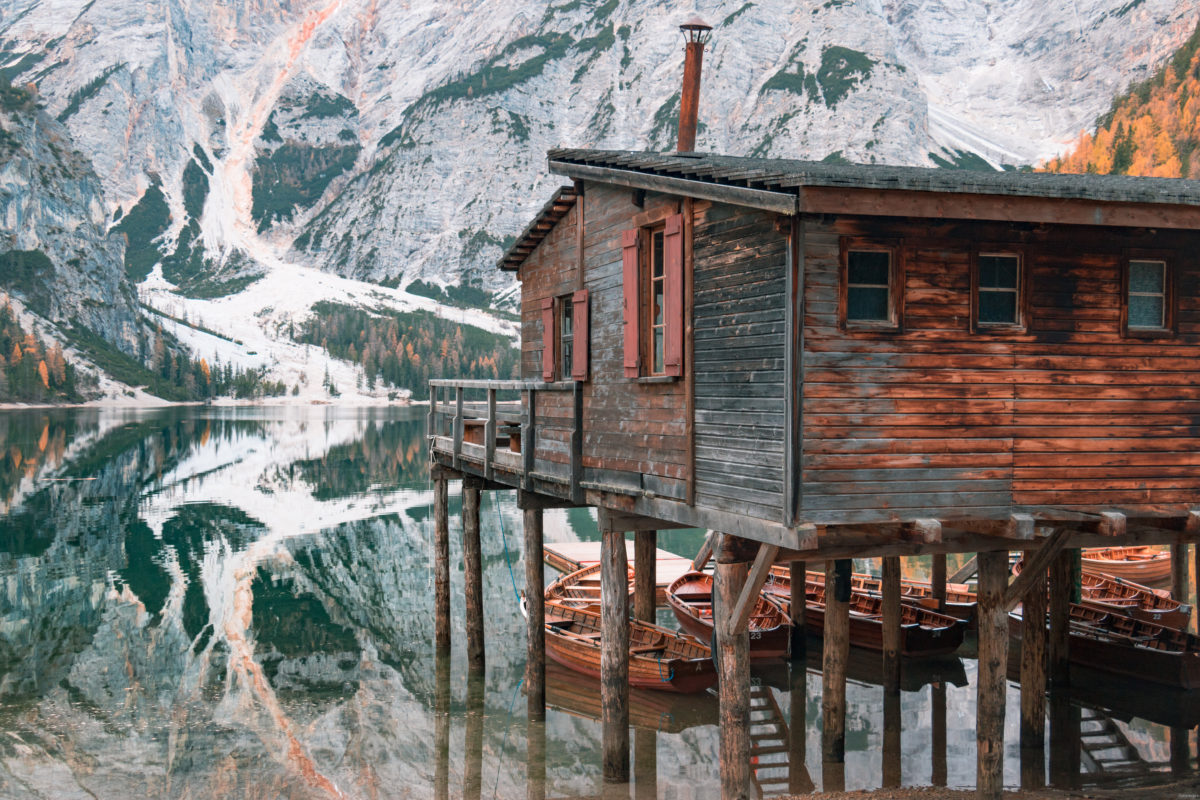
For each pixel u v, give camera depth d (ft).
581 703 60.49
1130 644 58.65
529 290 56.29
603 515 44.80
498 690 63.36
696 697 60.44
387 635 78.84
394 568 108.37
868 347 33.01
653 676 58.29
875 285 33.42
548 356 52.16
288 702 61.77
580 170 45.44
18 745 54.34
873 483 32.89
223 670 69.26
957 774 48.21
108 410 544.62
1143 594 72.02
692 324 38.06
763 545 33.53
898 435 33.22
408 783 48.62
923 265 33.65
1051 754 49.90
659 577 94.12
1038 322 34.99
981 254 34.35
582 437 47.26
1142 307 36.32
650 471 41.09
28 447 264.11
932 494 33.53
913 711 58.03
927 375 33.60
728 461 35.76
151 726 57.57
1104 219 33.53
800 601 66.08
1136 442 35.86
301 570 106.83
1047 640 60.34
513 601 91.35
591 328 46.73
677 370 38.55
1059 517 34.50
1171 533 38.75
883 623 59.26
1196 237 36.58
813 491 32.22
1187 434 36.47
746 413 34.71
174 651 74.64
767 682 63.62
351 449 272.51
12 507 152.66
